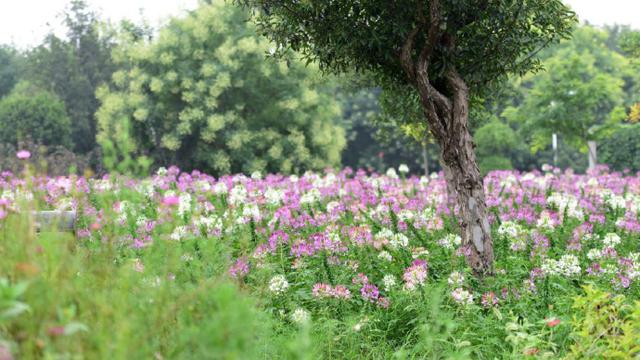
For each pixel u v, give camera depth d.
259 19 7.10
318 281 6.61
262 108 30.08
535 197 10.55
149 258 3.43
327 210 9.45
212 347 2.48
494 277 6.62
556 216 9.22
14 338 2.68
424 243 8.08
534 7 6.77
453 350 4.89
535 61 7.32
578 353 4.38
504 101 11.05
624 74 36.97
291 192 10.42
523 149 37.16
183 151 29.47
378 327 5.75
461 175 6.77
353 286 6.26
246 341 2.55
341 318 5.77
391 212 8.44
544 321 4.74
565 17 7.06
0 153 20.09
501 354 4.97
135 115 27.00
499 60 7.05
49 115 29.61
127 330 2.55
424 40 6.91
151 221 6.63
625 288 6.43
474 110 9.48
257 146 29.25
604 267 6.88
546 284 6.04
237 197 9.35
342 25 6.62
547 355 4.47
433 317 4.82
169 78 27.27
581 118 20.81
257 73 28.84
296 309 5.36
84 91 34.81
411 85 7.43
